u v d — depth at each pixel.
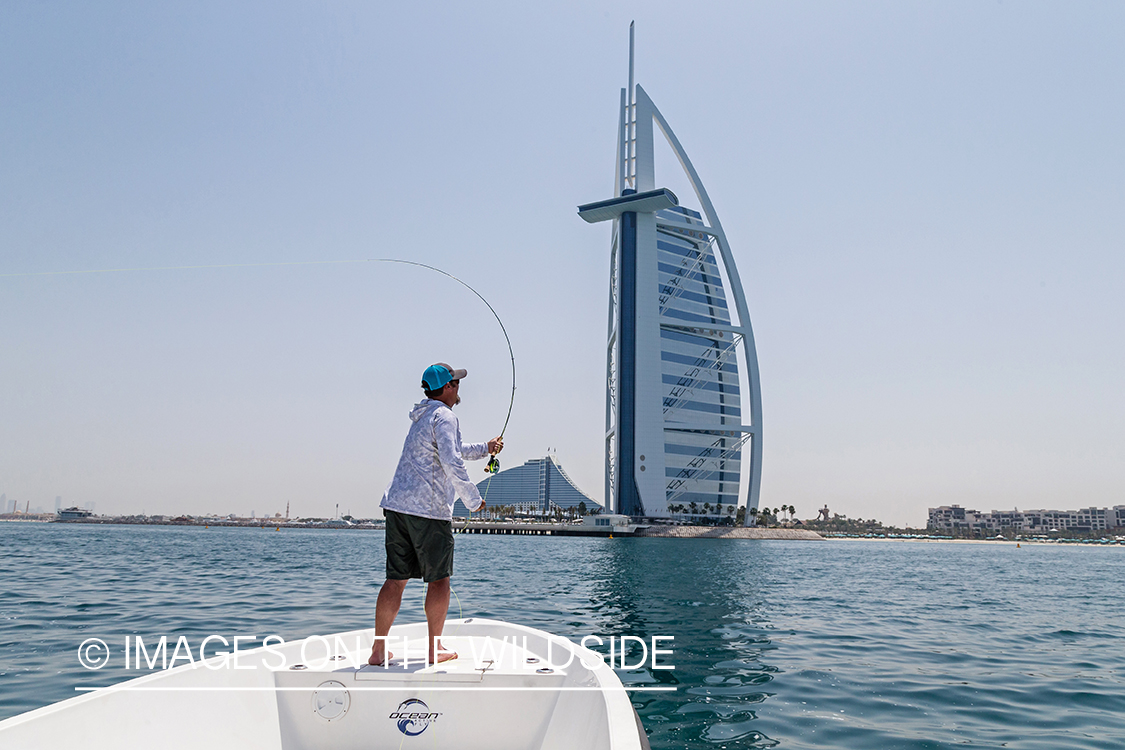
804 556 51.12
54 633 8.27
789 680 6.43
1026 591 20.00
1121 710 5.63
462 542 80.75
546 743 2.67
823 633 9.63
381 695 2.80
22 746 1.82
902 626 10.77
